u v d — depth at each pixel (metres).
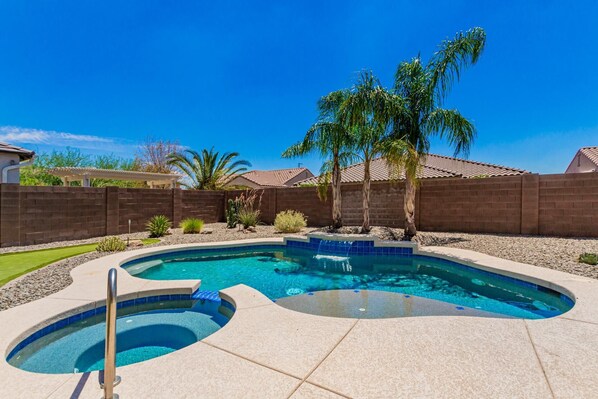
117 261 7.16
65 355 3.56
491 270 6.45
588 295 4.55
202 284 6.70
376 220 13.29
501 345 3.02
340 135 11.52
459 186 11.64
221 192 17.47
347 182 13.95
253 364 2.70
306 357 2.82
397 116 10.10
